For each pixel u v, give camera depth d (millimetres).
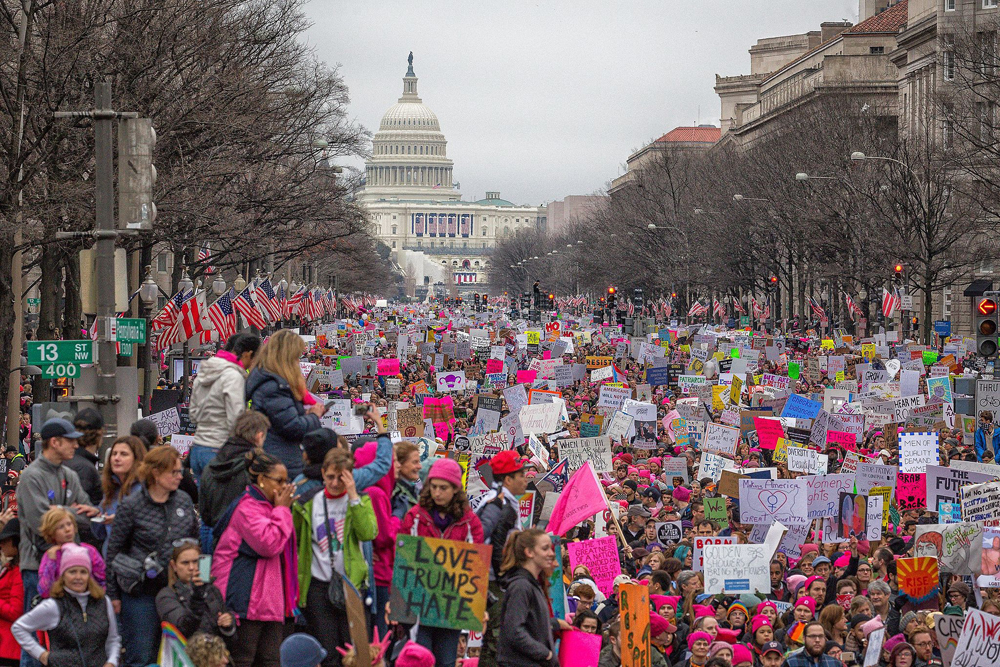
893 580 22875
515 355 82125
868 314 99688
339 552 14656
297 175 63875
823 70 173250
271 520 14234
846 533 25344
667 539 25312
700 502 27609
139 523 14625
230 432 15453
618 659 16625
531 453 31391
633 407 40531
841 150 98938
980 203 78375
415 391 49031
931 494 26594
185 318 49156
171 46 44625
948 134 89250
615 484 28531
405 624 15297
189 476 16938
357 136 64438
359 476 15406
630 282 157750
